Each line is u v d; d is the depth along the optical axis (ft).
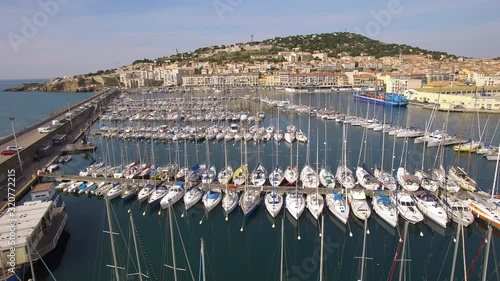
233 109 437.58
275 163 217.56
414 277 103.50
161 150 256.32
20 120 458.50
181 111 402.31
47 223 120.88
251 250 120.88
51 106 600.80
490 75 621.31
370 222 133.80
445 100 428.15
